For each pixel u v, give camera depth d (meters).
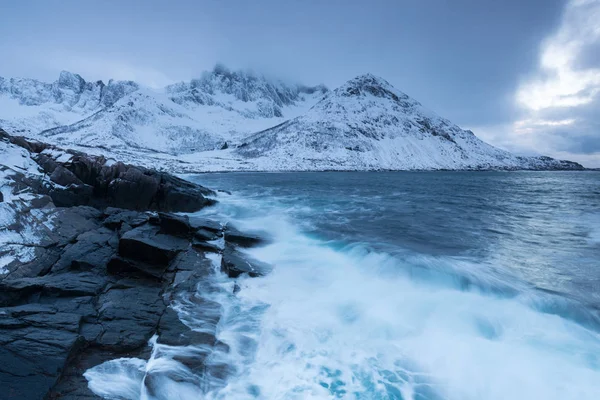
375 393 5.09
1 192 10.75
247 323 7.00
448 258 10.78
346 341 6.45
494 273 9.43
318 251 12.00
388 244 12.59
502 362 5.80
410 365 5.76
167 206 18.31
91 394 4.73
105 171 16.80
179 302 7.60
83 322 6.21
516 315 7.29
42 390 4.47
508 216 19.36
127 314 6.73
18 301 6.62
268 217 18.36
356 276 9.71
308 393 5.08
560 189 39.38
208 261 9.99
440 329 6.84
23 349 5.02
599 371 5.54
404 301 8.05
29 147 16.78
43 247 8.71
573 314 7.19
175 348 5.89
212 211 19.61
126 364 5.43
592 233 14.73
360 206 23.12
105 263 8.77
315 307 7.74
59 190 14.37
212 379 5.35
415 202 25.88
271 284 8.98
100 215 12.40
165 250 9.16
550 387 5.25
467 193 33.72
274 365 5.75
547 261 10.52
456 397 5.07
